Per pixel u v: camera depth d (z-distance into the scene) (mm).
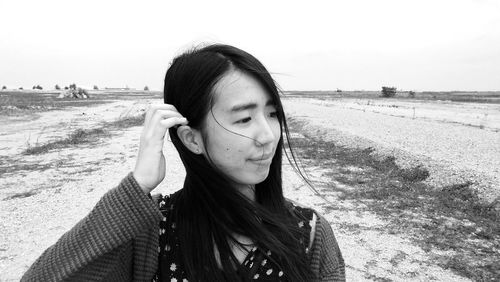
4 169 10898
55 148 14492
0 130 21234
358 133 15469
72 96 67062
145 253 1030
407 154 10484
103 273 905
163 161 987
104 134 18594
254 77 960
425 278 4711
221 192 995
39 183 9266
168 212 1090
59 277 858
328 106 40469
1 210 7277
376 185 8609
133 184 917
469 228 6141
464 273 4832
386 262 5098
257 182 1012
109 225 884
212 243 1018
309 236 1111
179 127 1000
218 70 938
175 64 1034
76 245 874
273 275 1012
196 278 996
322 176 9461
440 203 7328
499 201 6863
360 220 6551
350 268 4930
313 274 1071
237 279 985
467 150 11797
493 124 21391
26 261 5230
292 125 22156
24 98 60250
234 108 940
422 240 5754
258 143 964
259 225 1003
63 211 7207
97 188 8719
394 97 81062
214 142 969
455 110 36344
